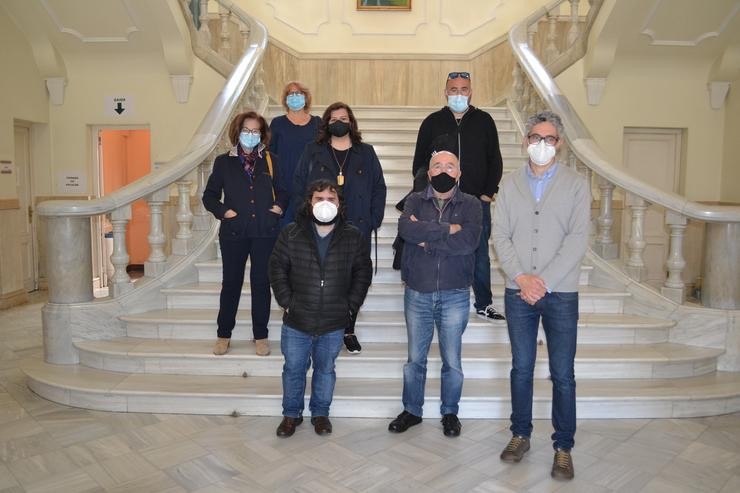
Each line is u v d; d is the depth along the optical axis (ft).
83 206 14.43
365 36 29.68
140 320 14.71
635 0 20.22
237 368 13.73
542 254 10.16
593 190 22.25
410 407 12.05
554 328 10.21
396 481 10.23
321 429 11.85
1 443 11.44
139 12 21.83
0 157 21.72
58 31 22.62
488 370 13.73
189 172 16.28
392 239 17.76
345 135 12.88
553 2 23.67
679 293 15.06
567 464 10.38
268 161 13.17
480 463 10.85
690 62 22.84
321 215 10.92
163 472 10.43
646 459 11.05
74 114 24.22
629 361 13.66
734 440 11.84
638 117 23.20
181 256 16.72
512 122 23.57
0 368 15.61
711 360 14.26
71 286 14.70
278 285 11.33
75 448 11.27
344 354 13.79
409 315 11.59
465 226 10.94
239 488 9.95
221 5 24.08
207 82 23.70
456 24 29.53
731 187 22.86
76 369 14.19
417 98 29.63
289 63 28.81
